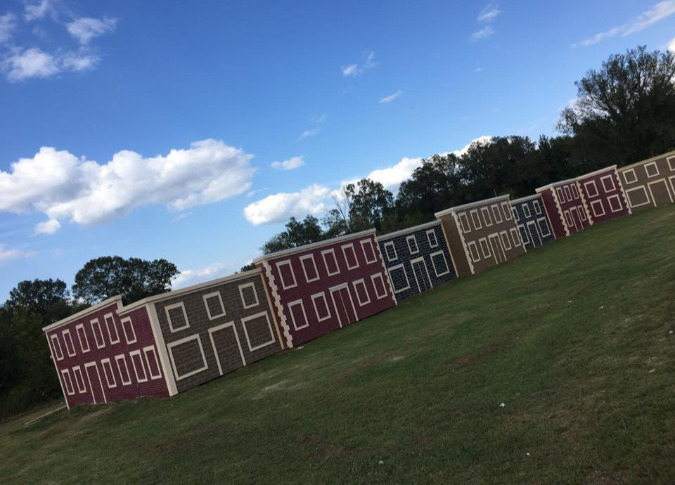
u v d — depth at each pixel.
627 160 95.69
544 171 122.38
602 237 43.28
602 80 93.38
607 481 6.09
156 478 11.98
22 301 110.44
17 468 19.56
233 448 12.70
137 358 28.47
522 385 10.59
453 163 131.25
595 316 14.18
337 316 36.62
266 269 33.28
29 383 53.47
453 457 8.11
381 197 126.75
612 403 8.11
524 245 60.56
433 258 49.75
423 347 18.42
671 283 14.46
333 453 10.10
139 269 108.25
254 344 31.17
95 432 23.17
